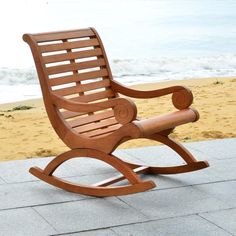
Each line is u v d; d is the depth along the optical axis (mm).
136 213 4316
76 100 5031
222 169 5375
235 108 10703
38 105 11820
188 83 14148
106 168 5426
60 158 4812
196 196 4684
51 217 4230
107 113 5281
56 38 5000
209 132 8539
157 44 22797
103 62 5402
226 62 18203
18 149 8078
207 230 4023
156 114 10328
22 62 17672
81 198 4625
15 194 4688
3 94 13023
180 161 5648
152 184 4434
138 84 14047
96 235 3924
